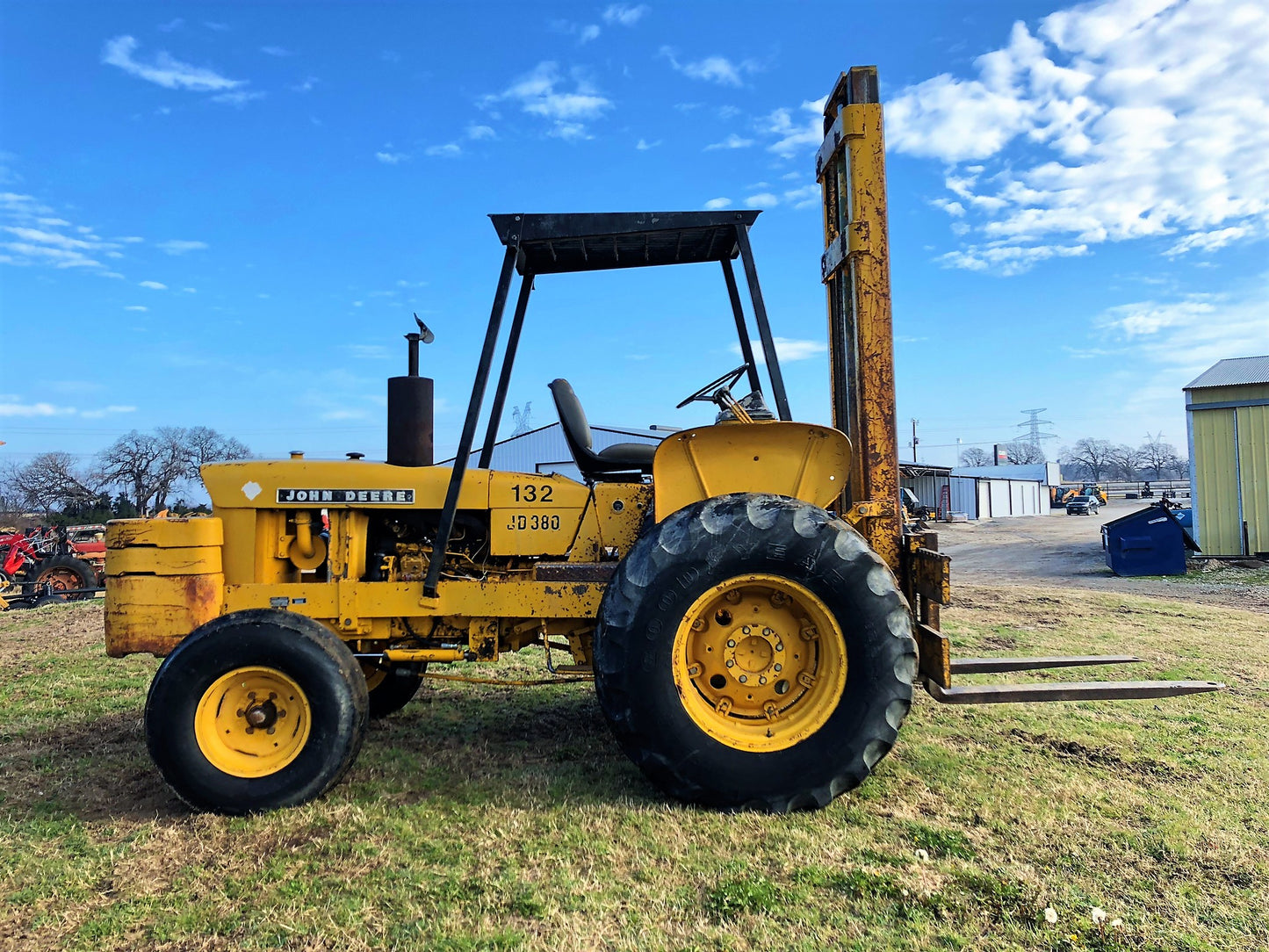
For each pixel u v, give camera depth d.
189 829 2.78
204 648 2.94
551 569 3.40
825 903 2.17
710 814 2.76
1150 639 6.07
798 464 3.14
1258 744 3.53
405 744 3.69
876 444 3.51
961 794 2.94
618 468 3.76
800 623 2.99
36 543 11.28
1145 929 2.04
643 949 1.96
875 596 2.82
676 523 2.89
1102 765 3.28
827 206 4.01
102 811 2.97
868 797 2.91
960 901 2.16
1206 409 12.70
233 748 2.97
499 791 3.03
